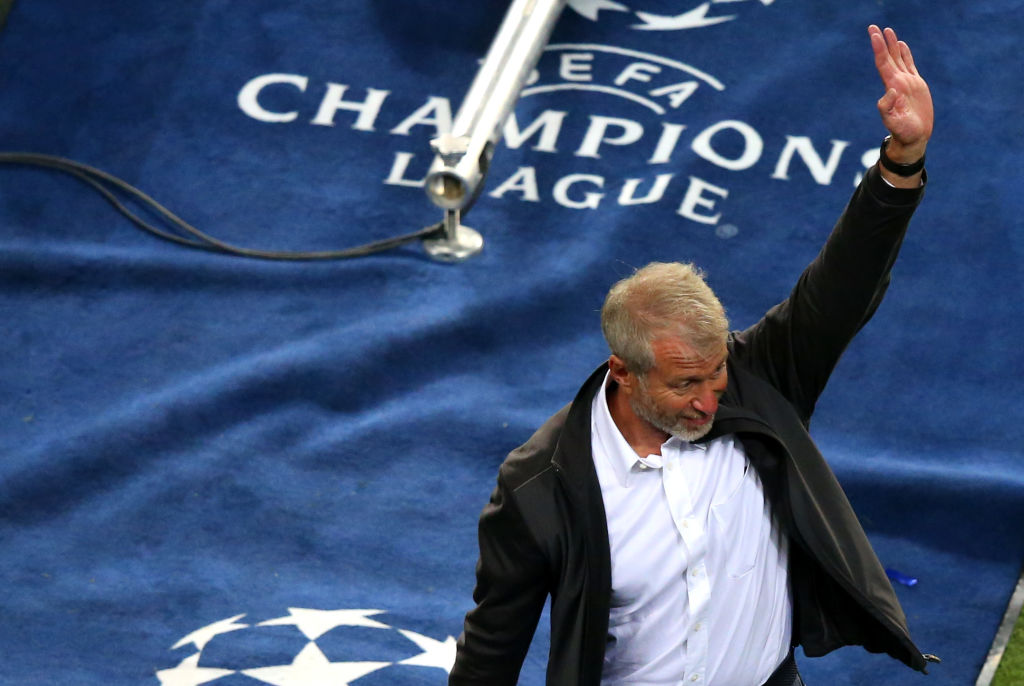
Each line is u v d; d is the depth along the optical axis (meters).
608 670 9.68
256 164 20.88
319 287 19.14
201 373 17.89
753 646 9.47
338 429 17.27
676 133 20.97
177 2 23.19
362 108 21.69
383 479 16.62
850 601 9.50
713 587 9.18
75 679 14.16
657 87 21.70
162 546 15.80
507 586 9.35
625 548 9.13
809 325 9.46
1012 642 14.55
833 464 16.20
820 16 22.53
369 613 14.96
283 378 17.67
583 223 19.77
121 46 22.64
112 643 14.61
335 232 19.88
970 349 17.84
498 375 17.98
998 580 15.19
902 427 16.94
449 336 18.31
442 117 21.50
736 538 9.25
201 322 18.73
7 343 18.42
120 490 16.50
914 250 19.08
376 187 20.52
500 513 9.21
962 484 15.91
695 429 8.88
